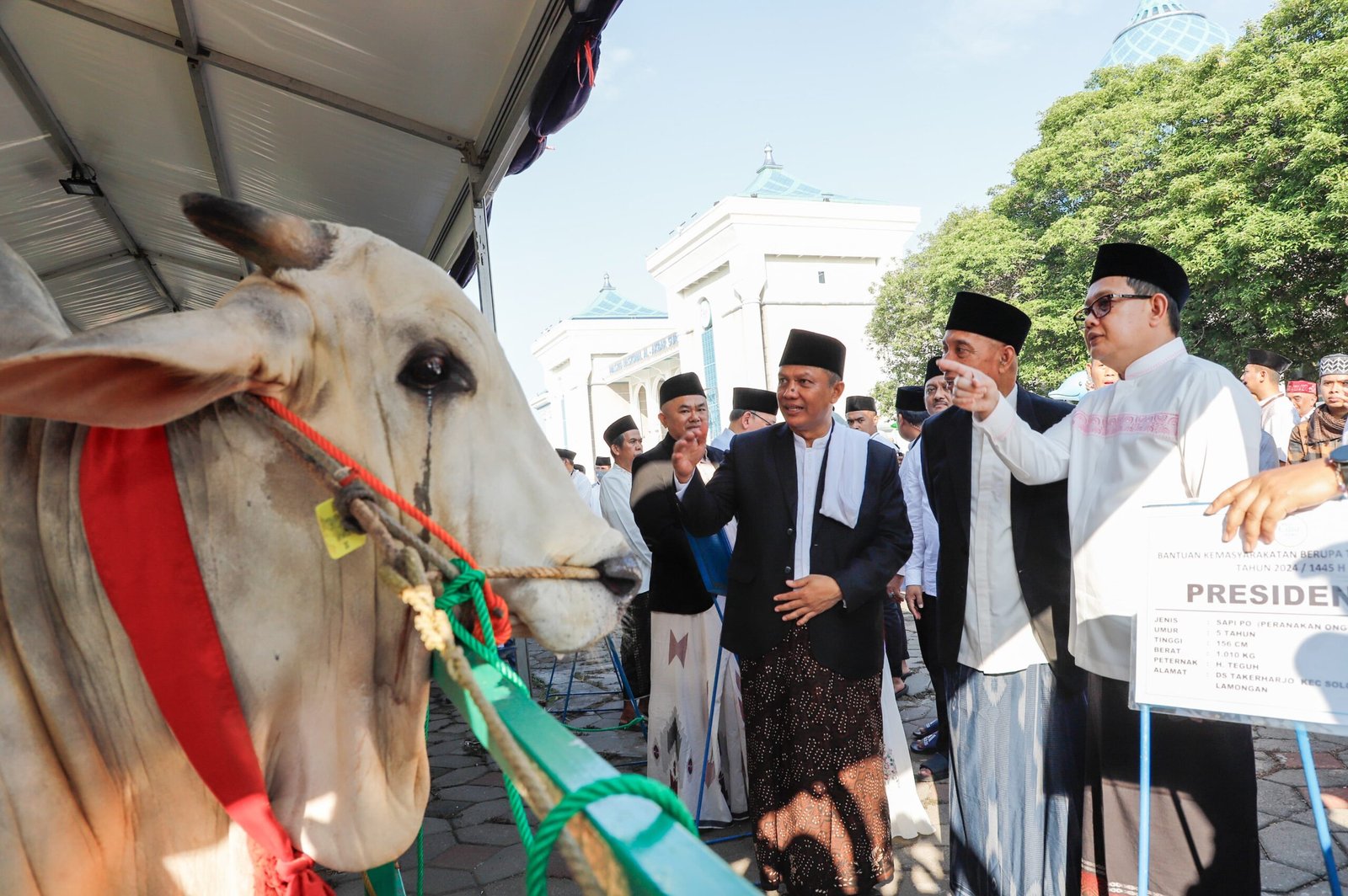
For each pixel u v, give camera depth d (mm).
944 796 4664
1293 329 18812
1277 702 2129
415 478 1593
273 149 5922
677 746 4336
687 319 41031
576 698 7340
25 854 1334
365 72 4695
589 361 48781
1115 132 23141
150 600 1384
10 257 1635
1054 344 24219
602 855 813
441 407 1604
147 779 1436
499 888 3879
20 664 1379
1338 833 3873
